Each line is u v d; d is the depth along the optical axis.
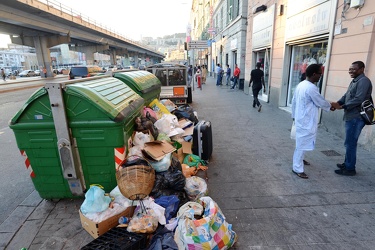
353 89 3.55
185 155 4.26
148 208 2.63
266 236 2.58
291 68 8.66
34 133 3.01
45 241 2.63
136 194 2.70
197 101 11.59
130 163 2.95
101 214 2.55
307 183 3.61
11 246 2.59
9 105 12.61
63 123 2.91
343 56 5.42
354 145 3.65
